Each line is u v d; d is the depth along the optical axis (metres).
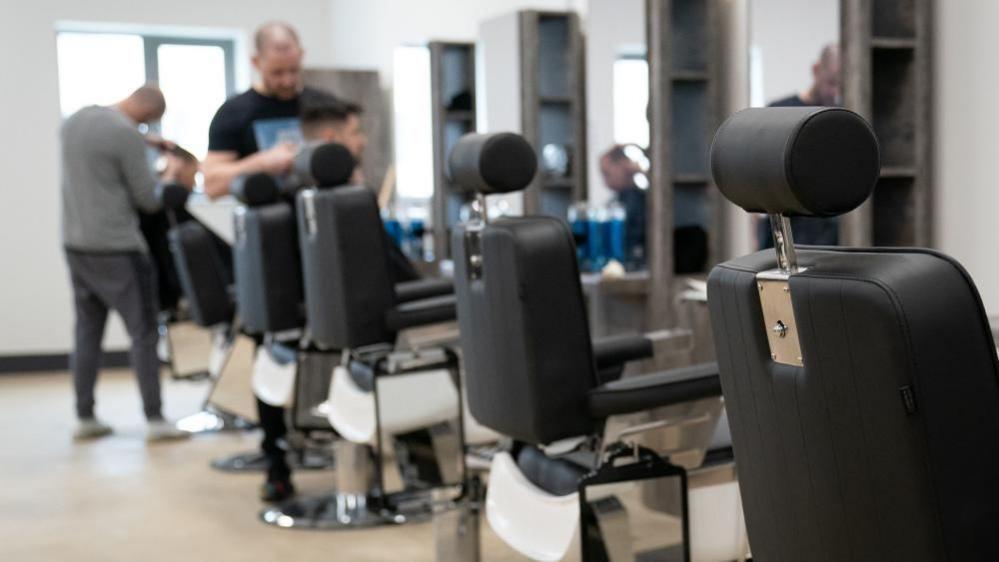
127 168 5.86
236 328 4.87
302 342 4.05
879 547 1.25
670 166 4.51
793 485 1.37
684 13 4.59
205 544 3.94
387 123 7.18
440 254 6.11
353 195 3.28
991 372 1.16
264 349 4.38
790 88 4.17
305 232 3.47
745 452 1.46
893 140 3.87
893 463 1.19
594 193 5.05
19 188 8.53
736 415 1.46
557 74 5.37
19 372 8.59
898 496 1.20
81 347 6.07
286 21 8.91
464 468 3.32
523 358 2.19
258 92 5.28
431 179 6.21
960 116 3.71
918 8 3.76
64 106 8.73
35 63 8.51
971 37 3.65
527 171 2.32
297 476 4.96
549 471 2.38
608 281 4.62
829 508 1.31
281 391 4.22
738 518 2.25
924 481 1.17
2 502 4.68
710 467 2.22
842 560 1.32
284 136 5.27
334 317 3.35
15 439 6.10
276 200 4.17
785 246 1.28
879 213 3.94
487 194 2.33
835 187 1.21
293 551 3.80
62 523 4.32
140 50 8.84
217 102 9.02
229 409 4.62
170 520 4.30
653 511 2.20
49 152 8.57
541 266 2.17
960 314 1.15
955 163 3.73
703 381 2.15
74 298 6.07
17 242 8.55
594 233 4.97
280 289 4.11
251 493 4.71
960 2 3.68
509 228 2.19
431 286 3.55
